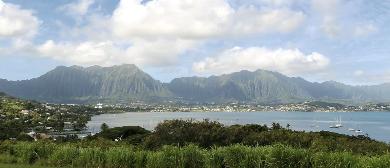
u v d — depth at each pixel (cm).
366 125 16862
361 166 1516
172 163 1780
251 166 1645
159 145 2209
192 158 1770
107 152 1961
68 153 2033
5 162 2136
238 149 1705
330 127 15012
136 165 1870
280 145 1686
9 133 7206
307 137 2103
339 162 1558
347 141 2156
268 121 18162
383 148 2044
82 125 13512
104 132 3625
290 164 1605
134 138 2753
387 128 14738
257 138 2111
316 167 1577
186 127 2245
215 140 2167
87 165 1952
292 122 18112
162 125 2289
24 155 2134
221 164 1716
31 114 13912
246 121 17675
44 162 2070
